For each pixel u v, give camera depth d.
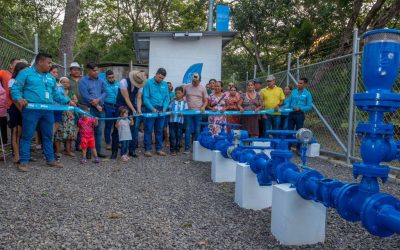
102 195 4.86
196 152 7.54
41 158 7.21
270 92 9.16
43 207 4.26
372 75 2.43
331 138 8.51
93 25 34.47
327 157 8.24
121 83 7.58
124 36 33.78
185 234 3.57
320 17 16.05
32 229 3.56
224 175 5.78
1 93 7.04
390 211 2.32
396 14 13.08
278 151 3.74
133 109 7.59
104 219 3.92
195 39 11.46
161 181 5.76
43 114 6.16
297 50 17.22
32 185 5.17
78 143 8.37
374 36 2.43
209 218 4.07
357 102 2.56
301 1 17.19
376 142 2.48
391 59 2.37
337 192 2.72
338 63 8.20
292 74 10.48
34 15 24.56
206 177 6.13
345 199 2.63
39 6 24.31
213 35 11.48
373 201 2.41
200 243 3.34
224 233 3.63
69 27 13.18
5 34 23.52
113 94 8.38
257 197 4.46
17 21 23.25
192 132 9.06
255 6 17.91
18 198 4.55
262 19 18.11
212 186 5.52
